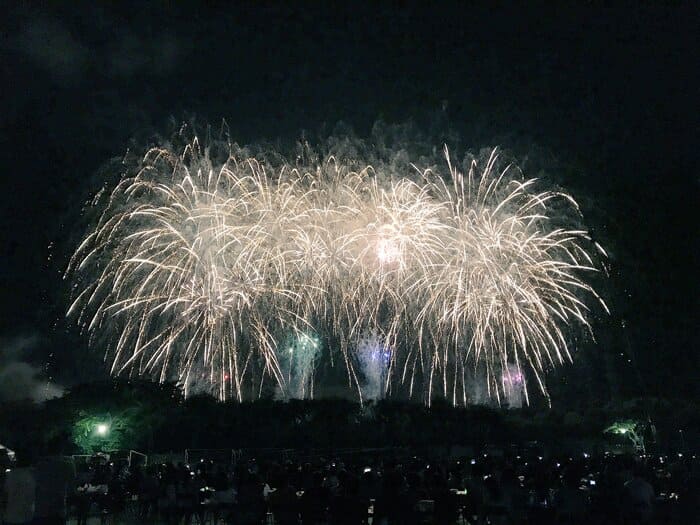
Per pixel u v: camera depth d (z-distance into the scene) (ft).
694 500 77.61
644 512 63.05
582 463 95.35
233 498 78.69
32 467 45.39
